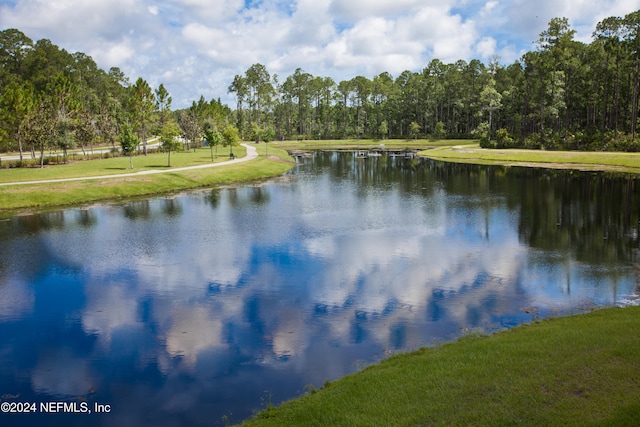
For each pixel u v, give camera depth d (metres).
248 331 17.66
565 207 40.41
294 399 12.34
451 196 48.00
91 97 140.88
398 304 19.84
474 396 10.69
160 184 56.12
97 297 21.69
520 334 15.12
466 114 147.00
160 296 21.64
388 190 53.09
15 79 121.69
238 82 163.50
